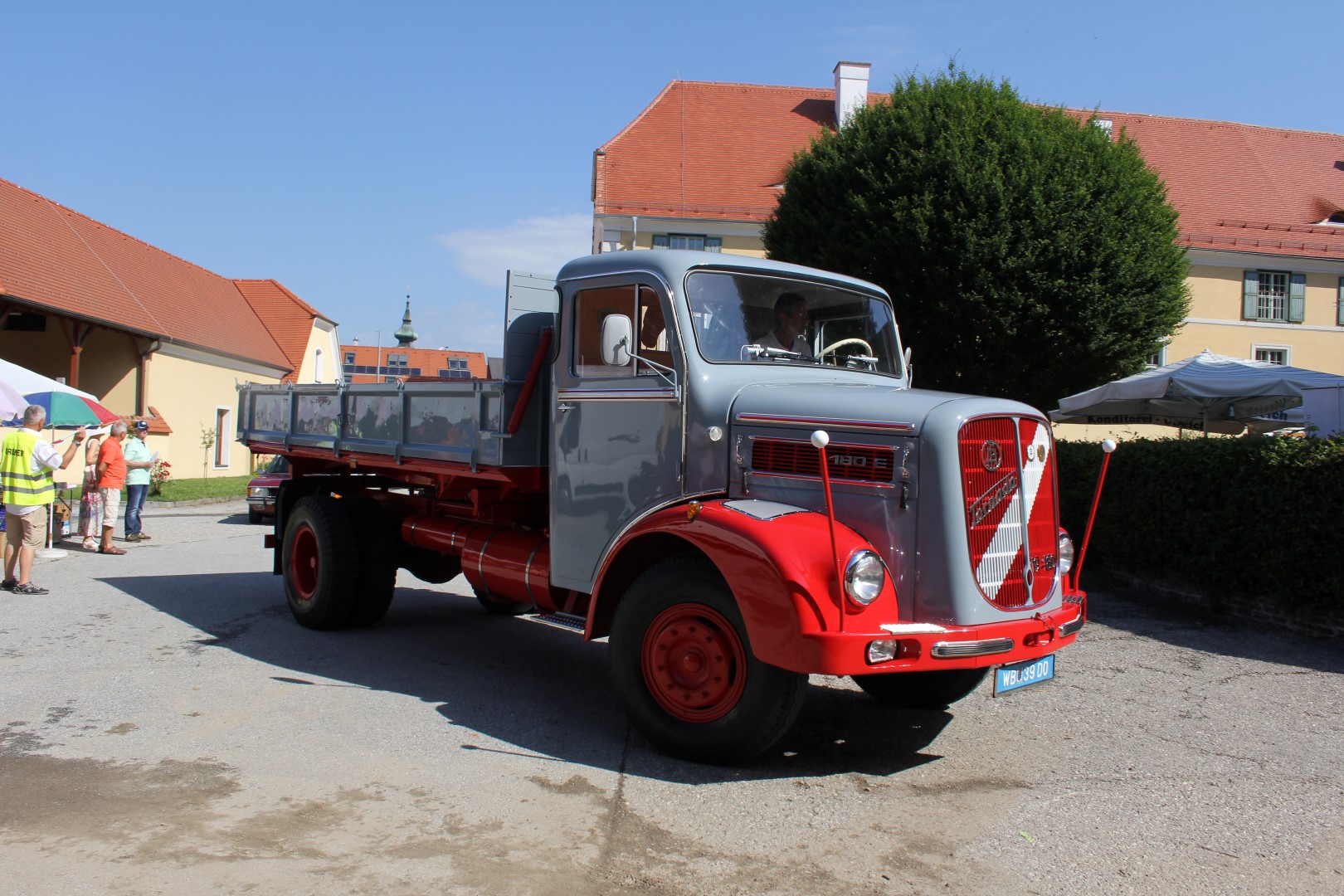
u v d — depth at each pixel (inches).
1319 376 428.8
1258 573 315.0
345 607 284.2
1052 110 591.2
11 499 343.9
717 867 134.9
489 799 157.9
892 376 228.4
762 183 1039.0
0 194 983.6
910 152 561.6
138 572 406.6
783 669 165.3
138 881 125.1
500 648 276.5
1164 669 260.1
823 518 172.4
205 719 198.1
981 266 541.3
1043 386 575.5
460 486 251.0
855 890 129.1
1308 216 1118.4
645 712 180.7
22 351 1022.4
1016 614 173.5
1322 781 176.6
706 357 195.8
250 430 349.1
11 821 143.9
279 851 135.4
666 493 195.0
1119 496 382.9
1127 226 559.8
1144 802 164.6
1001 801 164.1
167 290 1185.4
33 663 242.5
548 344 230.4
